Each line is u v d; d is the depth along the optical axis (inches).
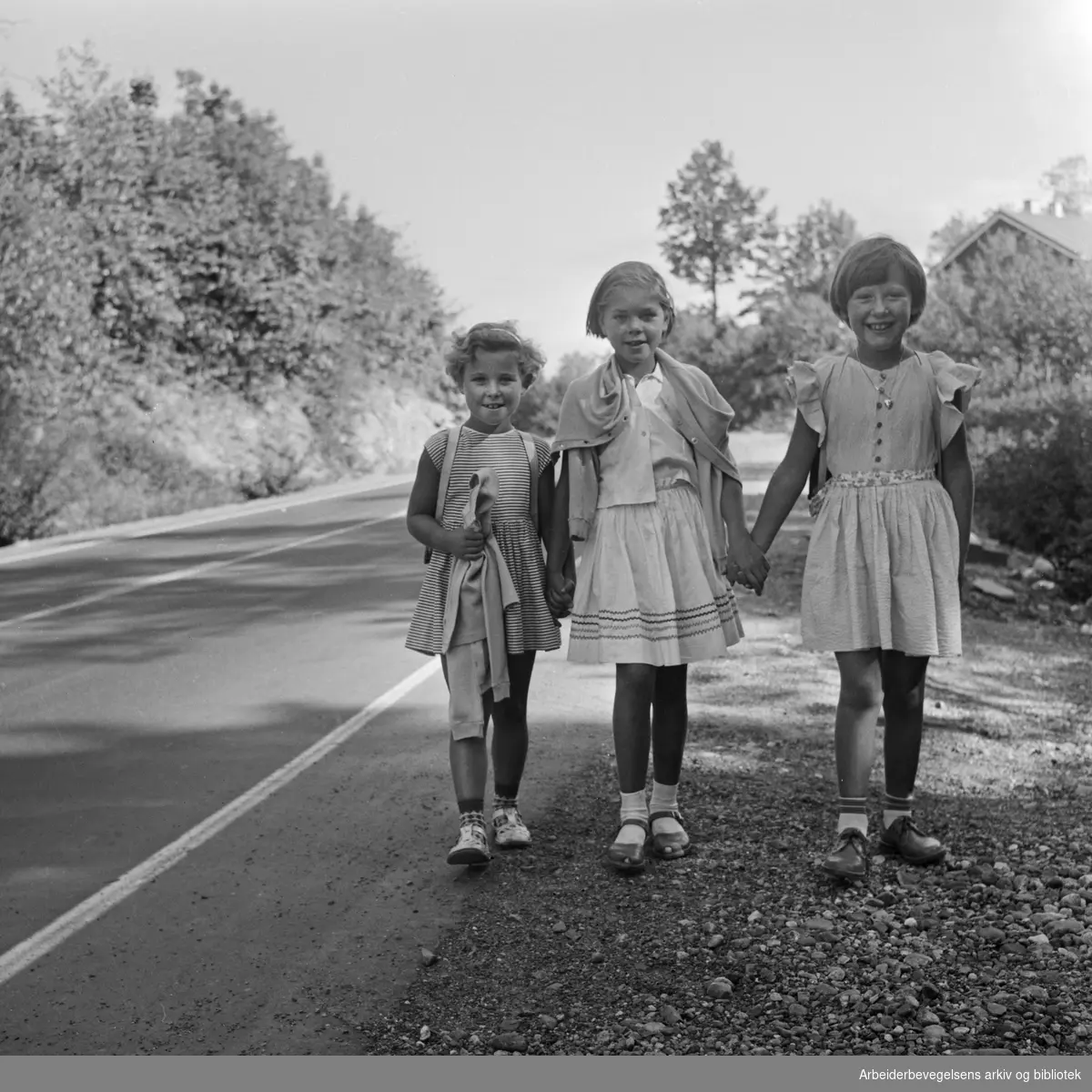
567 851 165.9
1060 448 475.5
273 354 1018.7
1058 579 462.9
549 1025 119.5
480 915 145.9
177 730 241.9
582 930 140.1
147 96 997.2
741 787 189.8
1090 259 625.3
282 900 153.7
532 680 271.6
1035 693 261.0
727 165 2166.6
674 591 159.8
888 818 160.7
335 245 1143.6
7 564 501.4
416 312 1318.9
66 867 168.1
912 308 155.6
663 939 136.6
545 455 169.5
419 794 195.8
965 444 159.3
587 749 215.9
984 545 484.4
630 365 166.1
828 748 212.5
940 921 139.4
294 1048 116.7
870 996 122.6
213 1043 118.2
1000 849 161.3
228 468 903.7
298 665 298.0
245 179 1039.6
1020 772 197.6
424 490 167.6
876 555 153.6
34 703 266.7
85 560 508.4
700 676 268.2
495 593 161.3
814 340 1400.1
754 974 128.0
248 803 193.9
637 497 159.0
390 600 387.5
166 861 168.9
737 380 1850.4
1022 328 602.2
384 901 151.7
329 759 217.9
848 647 153.2
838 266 159.0
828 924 138.9
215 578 446.3
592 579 160.1
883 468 155.5
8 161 782.5
